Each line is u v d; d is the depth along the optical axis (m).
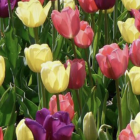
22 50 2.12
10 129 1.47
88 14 2.09
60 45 1.76
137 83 1.40
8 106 1.62
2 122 1.63
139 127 1.18
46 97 1.64
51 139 1.21
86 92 1.71
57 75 1.35
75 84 1.47
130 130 1.20
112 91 2.03
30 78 1.94
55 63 1.39
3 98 1.62
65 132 1.19
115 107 1.81
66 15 1.53
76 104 1.63
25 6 1.68
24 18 1.64
